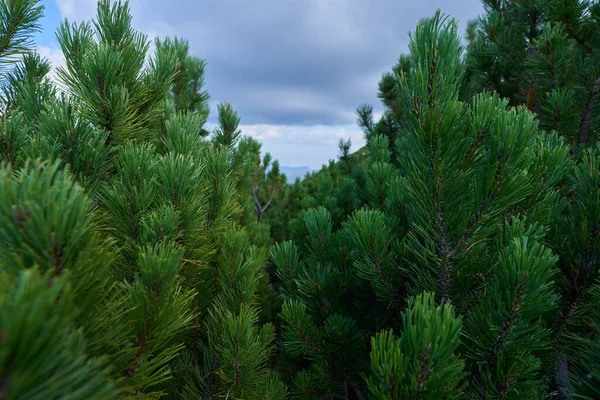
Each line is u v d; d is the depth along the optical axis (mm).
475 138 1163
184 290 1526
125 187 1235
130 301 823
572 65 3117
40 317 397
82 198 607
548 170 1508
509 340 994
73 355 511
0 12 1578
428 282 1446
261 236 4422
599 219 1299
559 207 1625
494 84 4137
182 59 3607
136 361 782
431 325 783
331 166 9508
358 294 2152
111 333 723
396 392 782
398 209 2121
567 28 3217
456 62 1160
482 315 1058
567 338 1395
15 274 548
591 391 978
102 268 679
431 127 1149
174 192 1391
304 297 2135
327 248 2193
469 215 1248
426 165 1234
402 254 1689
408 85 1284
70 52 1537
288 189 9047
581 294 1379
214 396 1472
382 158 3633
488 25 3906
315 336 1901
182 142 1688
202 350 1680
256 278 1919
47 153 985
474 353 1082
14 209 535
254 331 1700
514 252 994
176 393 1476
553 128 2918
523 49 3701
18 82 1799
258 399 1526
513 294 961
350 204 4293
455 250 1318
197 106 3982
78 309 624
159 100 1894
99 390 558
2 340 371
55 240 560
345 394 2012
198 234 1576
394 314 2150
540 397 1171
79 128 1070
